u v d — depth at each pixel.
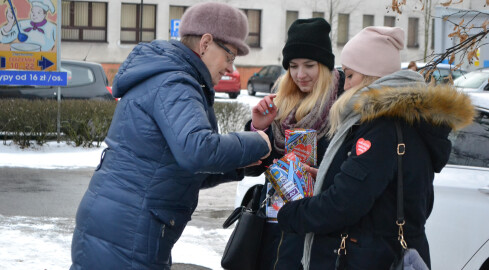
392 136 2.81
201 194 9.64
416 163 2.82
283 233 3.39
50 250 6.05
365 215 2.87
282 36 38.72
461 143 4.80
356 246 2.86
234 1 37.91
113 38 36.81
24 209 8.00
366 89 2.92
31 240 6.39
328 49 3.66
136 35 37.34
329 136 3.50
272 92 3.99
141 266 2.75
